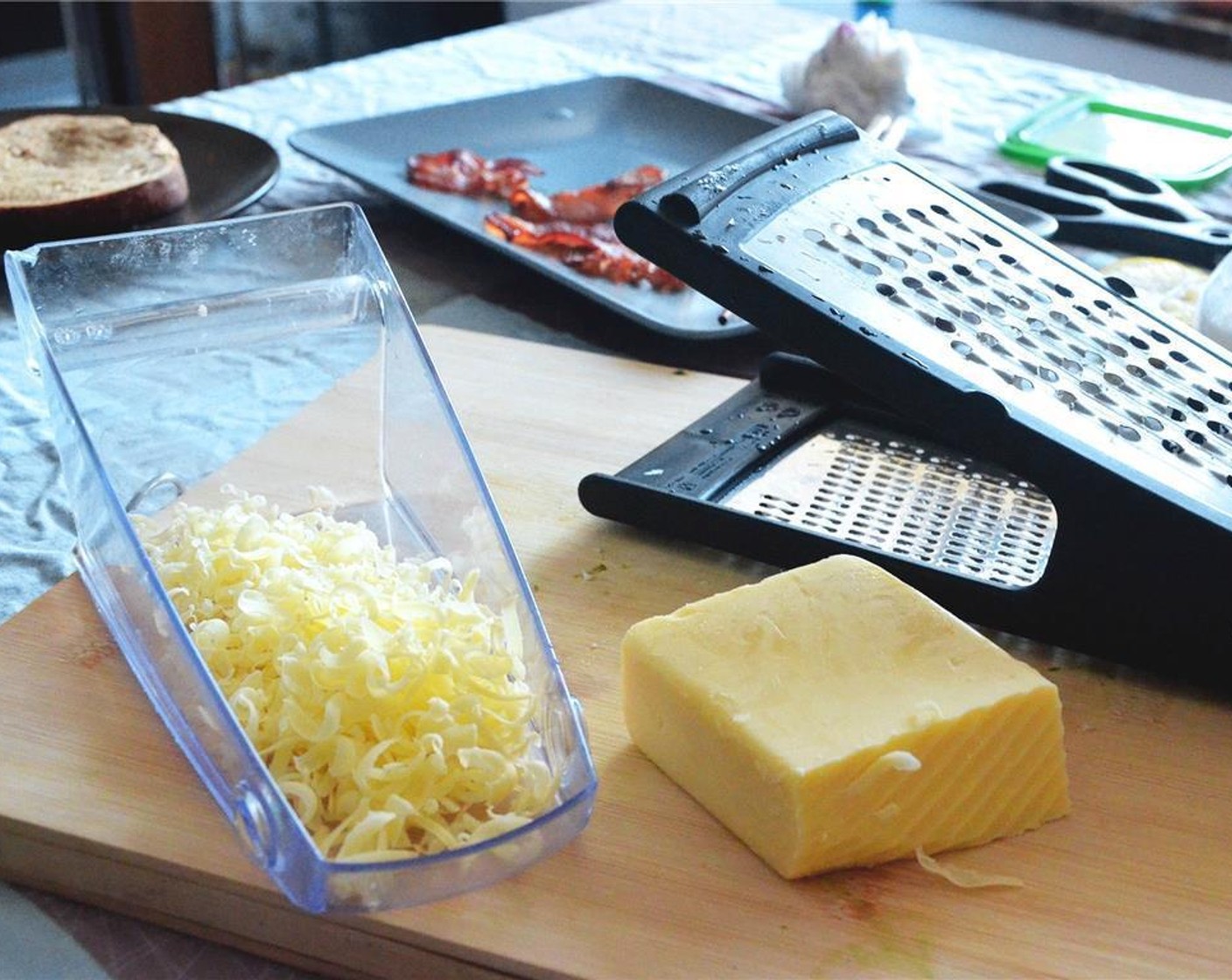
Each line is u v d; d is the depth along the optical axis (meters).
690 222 0.77
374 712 0.65
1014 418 0.73
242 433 0.95
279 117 1.62
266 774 0.58
